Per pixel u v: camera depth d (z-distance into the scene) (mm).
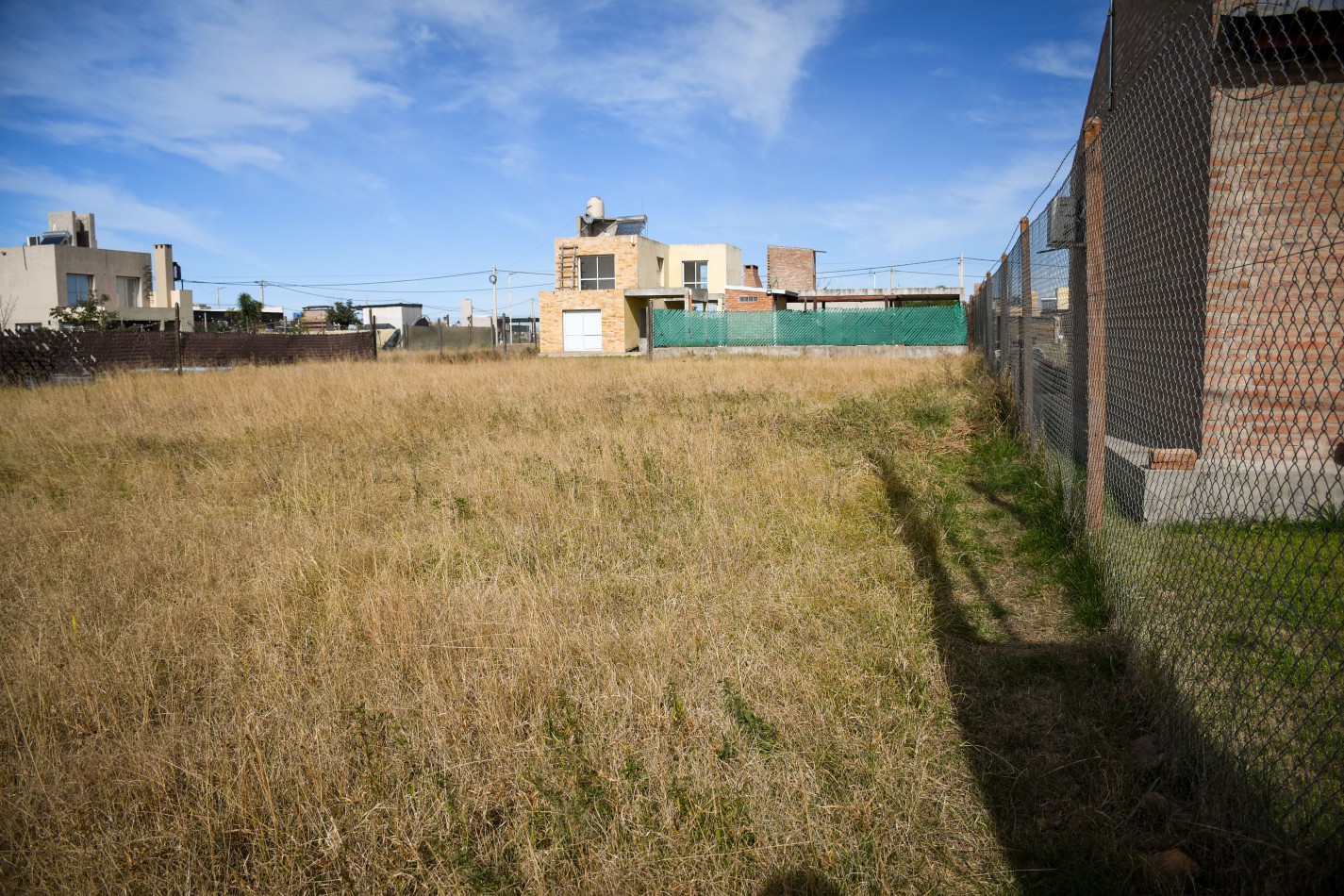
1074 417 6383
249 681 3580
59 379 19844
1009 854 2537
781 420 10961
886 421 10758
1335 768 2547
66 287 46656
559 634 3938
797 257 55406
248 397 13492
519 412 11945
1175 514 4859
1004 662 3828
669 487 7062
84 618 4344
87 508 6840
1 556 5496
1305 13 5059
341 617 4215
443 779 2896
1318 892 2156
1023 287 8594
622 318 43031
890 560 5219
